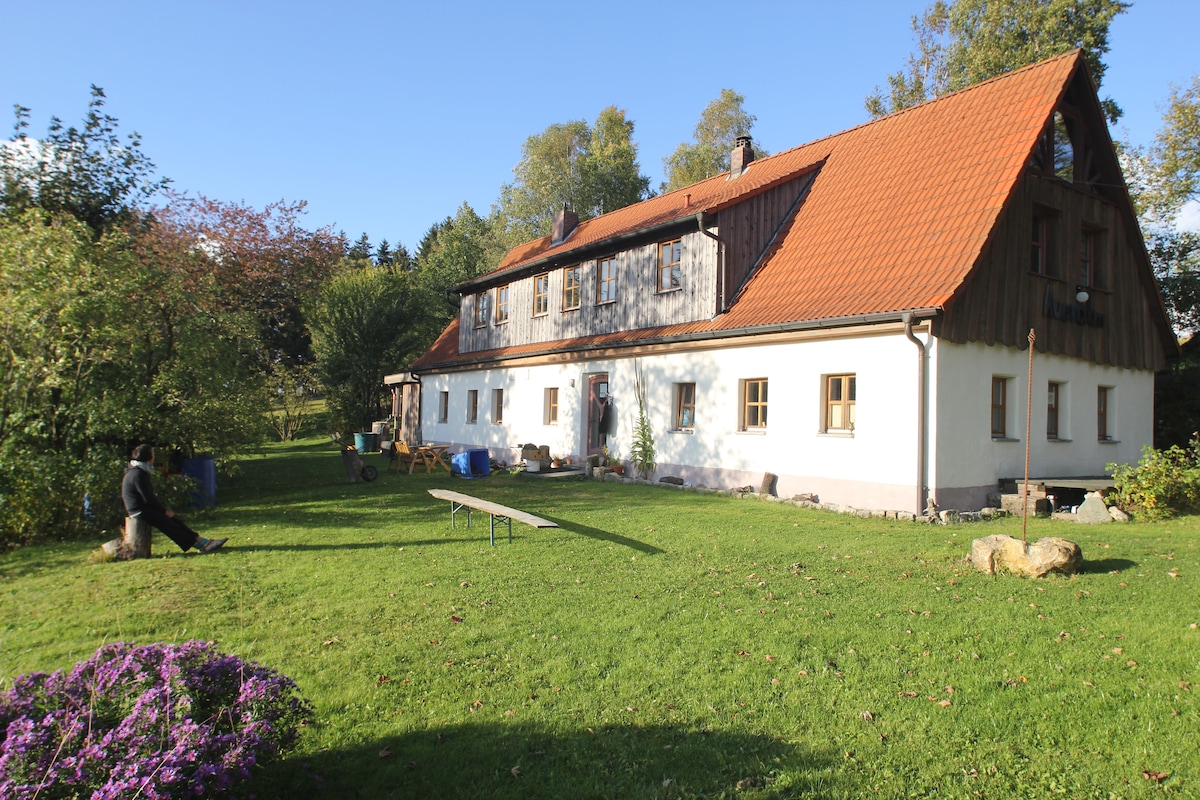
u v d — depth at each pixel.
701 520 11.11
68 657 5.41
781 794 3.68
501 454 22.47
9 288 11.25
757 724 4.38
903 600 6.77
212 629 6.02
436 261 42.00
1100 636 5.72
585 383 19.11
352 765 3.95
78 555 9.16
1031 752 4.05
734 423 14.72
